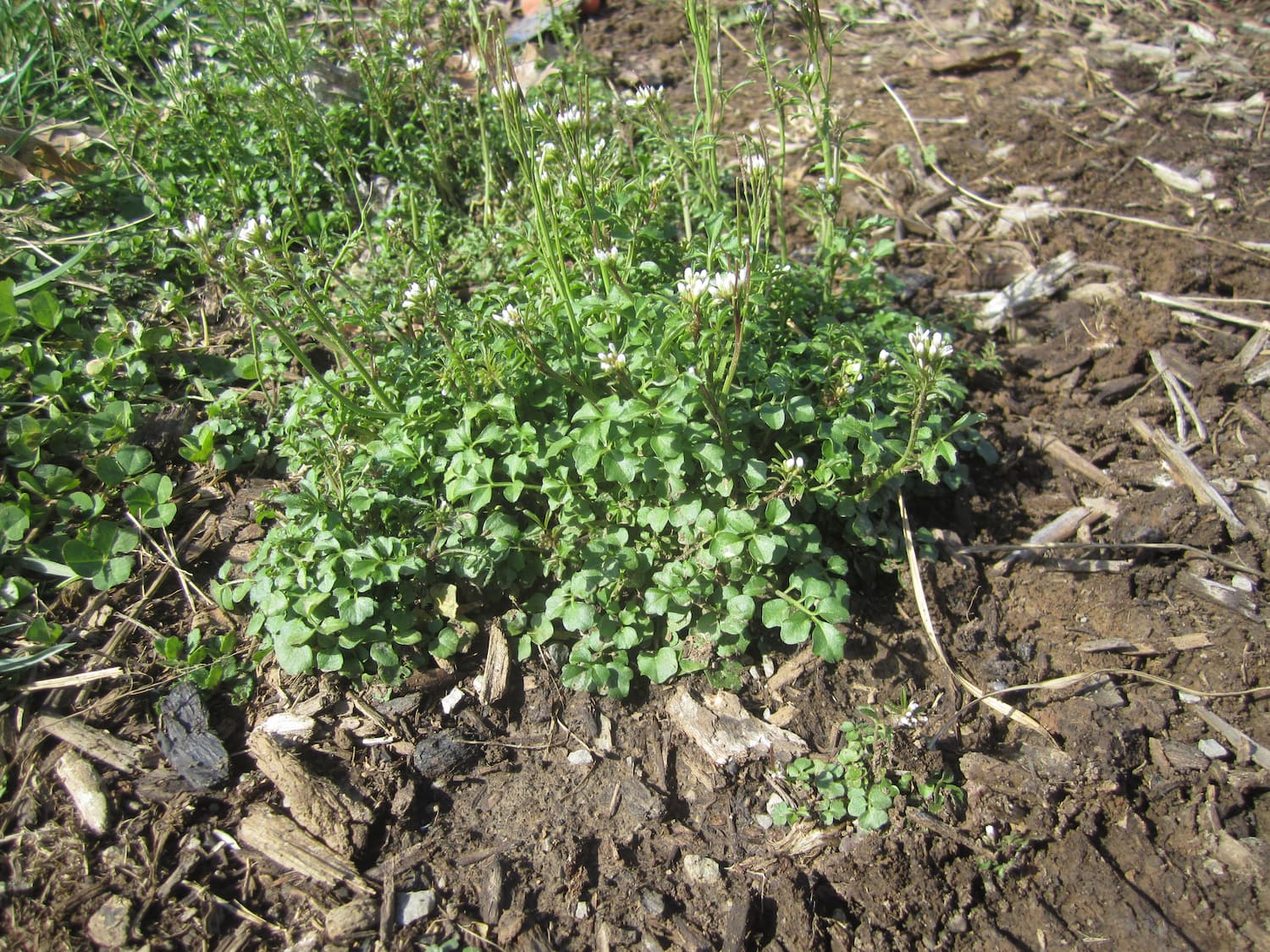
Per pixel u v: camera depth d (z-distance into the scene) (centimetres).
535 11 52
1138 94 48
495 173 42
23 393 32
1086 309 38
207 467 32
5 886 23
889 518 31
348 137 42
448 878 24
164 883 24
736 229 30
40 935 23
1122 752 26
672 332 26
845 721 27
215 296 37
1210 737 27
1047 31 53
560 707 27
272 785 26
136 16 45
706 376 25
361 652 27
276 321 27
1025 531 32
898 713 27
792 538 27
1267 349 36
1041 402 36
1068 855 25
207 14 45
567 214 31
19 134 37
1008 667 28
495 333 30
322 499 28
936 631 29
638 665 27
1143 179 44
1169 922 24
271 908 24
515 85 28
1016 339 38
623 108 42
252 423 33
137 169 39
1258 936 23
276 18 41
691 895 24
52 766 25
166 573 29
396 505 29
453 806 26
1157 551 31
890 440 28
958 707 28
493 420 29
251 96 40
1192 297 38
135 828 25
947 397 30
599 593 27
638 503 28
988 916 24
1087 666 29
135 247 37
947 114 48
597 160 32
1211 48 51
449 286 36
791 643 26
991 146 46
